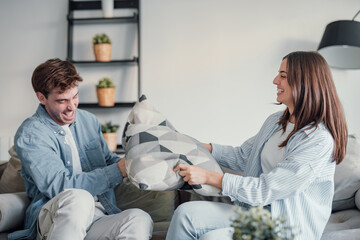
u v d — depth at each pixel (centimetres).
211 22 334
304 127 142
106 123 326
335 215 177
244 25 331
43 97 167
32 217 157
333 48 307
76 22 344
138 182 144
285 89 148
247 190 134
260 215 91
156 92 338
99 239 149
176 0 336
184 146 154
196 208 139
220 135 332
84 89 344
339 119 142
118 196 195
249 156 169
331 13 324
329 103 141
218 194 144
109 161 193
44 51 347
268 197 133
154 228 171
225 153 176
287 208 135
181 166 144
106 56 323
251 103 330
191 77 335
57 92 162
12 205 162
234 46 332
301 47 326
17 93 348
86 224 140
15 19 349
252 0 330
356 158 179
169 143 153
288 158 138
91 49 344
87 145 183
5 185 202
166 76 337
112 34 342
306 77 142
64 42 346
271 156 153
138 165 146
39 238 150
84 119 185
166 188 145
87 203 141
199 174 142
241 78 331
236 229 91
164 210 188
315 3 325
